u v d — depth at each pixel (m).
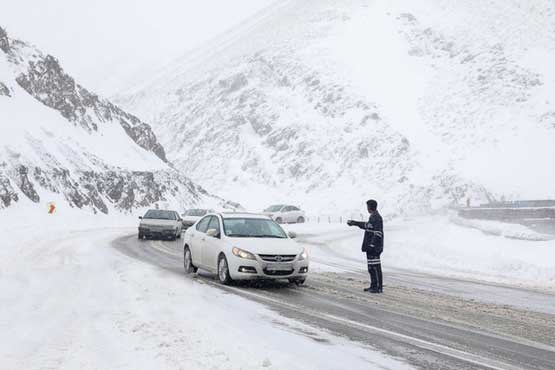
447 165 84.50
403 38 132.50
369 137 92.31
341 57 123.75
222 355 5.58
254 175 93.88
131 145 71.19
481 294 11.74
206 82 140.88
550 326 8.05
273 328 7.11
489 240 24.80
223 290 10.59
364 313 8.55
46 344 5.97
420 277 14.98
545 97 100.56
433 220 47.56
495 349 6.36
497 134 91.75
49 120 57.06
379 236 11.15
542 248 21.61
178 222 26.88
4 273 12.12
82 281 11.17
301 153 93.94
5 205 37.66
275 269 11.05
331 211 78.19
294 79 117.88
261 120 107.19
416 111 102.44
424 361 5.68
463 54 122.88
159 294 9.62
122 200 56.25
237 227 12.20
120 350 5.74
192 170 103.19
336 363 5.45
